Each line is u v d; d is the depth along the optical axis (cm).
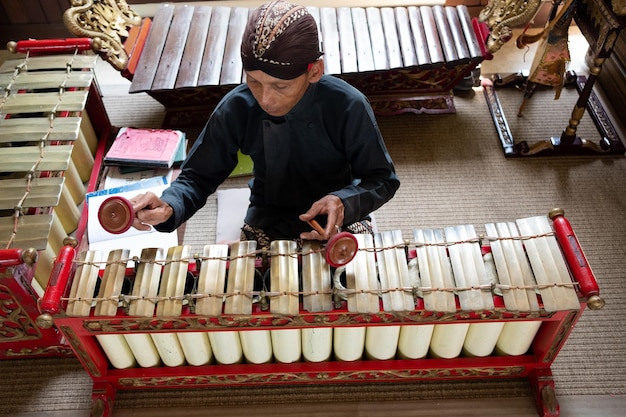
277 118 138
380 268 137
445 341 159
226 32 241
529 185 238
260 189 170
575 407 175
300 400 180
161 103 252
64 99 187
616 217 225
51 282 135
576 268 135
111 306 133
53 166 167
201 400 181
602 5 201
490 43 228
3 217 154
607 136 250
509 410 175
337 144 146
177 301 134
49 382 185
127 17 233
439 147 253
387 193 147
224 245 142
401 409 177
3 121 180
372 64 227
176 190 145
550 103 268
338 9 248
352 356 164
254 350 161
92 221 191
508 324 155
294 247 139
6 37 308
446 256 139
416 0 300
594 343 189
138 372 170
